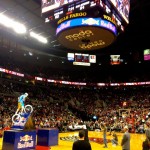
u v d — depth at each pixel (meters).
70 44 13.62
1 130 16.84
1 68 31.14
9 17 18.53
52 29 22.62
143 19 22.61
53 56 37.78
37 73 40.53
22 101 9.84
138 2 18.56
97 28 11.09
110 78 46.06
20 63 38.66
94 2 8.77
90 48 14.30
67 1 9.38
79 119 30.58
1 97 28.81
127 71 45.19
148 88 41.88
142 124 24.03
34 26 21.42
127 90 43.78
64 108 35.19
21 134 8.52
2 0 16.20
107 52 39.06
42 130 11.16
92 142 14.80
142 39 31.34
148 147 5.57
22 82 36.81
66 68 43.16
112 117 29.64
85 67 43.34
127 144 6.91
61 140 15.42
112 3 9.41
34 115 25.22
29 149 8.78
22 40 29.45
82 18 10.97
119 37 30.55
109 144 13.93
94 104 39.59
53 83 42.00
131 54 38.62
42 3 10.27
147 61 38.84
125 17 11.00
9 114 23.42
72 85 44.09
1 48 31.52
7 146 8.38
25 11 18.09
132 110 31.77
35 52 34.34
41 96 36.66
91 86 44.53
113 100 40.56
